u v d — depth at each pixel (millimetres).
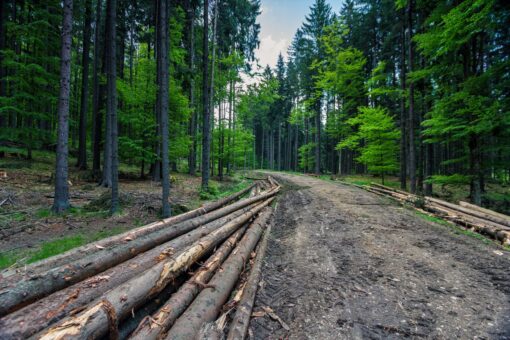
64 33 6363
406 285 3316
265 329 2422
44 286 2209
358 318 2605
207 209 6438
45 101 11852
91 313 1831
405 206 8883
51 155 15539
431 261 4113
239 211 6840
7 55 10570
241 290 3139
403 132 13422
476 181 8641
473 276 3570
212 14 16453
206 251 3795
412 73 10078
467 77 8867
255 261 4039
